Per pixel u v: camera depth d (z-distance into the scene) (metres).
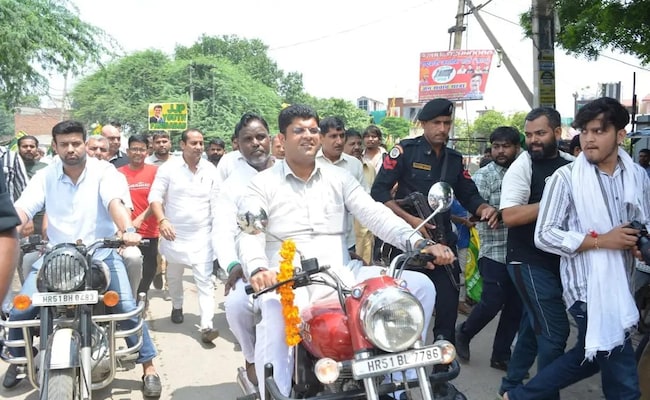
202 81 43.25
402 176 4.09
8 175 6.11
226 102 43.34
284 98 64.12
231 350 5.27
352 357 2.47
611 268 2.99
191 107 41.53
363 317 2.16
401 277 2.85
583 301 3.09
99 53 12.59
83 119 41.81
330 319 2.54
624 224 3.00
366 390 2.19
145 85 42.53
